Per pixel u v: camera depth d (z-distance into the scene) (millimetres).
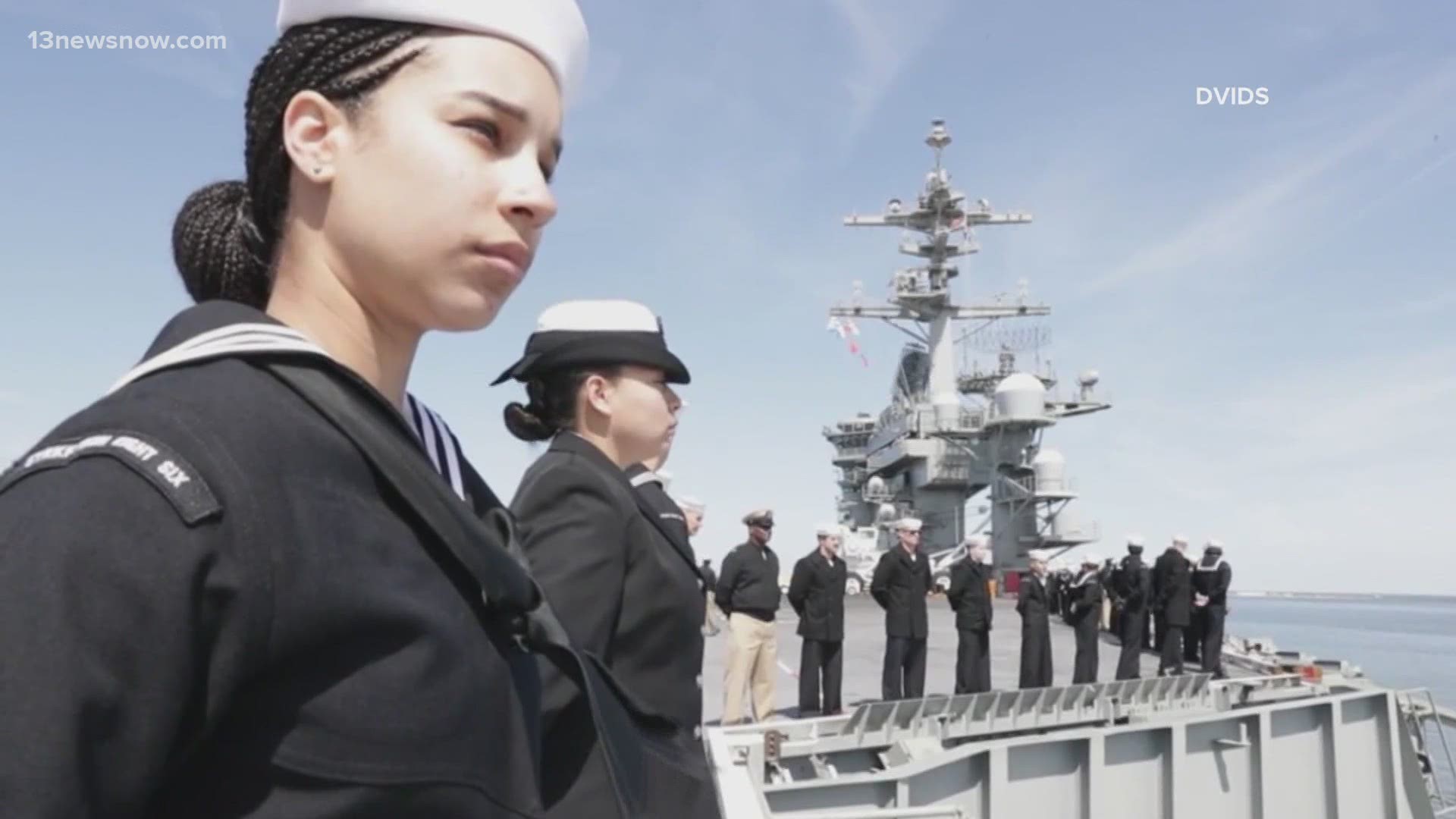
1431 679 56656
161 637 738
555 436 2650
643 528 2465
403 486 943
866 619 23719
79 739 697
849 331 32250
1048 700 8820
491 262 1044
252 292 1128
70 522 729
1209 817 8453
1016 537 30109
